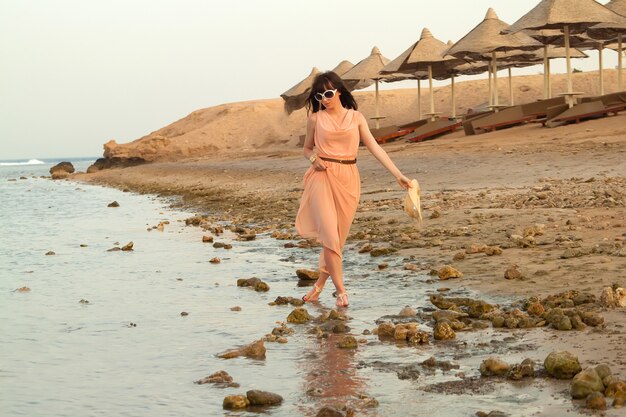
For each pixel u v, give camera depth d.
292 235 11.73
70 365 5.11
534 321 5.29
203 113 74.81
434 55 36.31
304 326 5.91
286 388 4.37
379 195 16.31
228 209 18.84
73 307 7.16
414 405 3.87
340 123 6.52
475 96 56.69
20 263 10.55
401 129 37.44
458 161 20.69
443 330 5.19
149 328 6.13
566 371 4.09
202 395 4.32
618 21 26.48
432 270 7.42
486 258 7.87
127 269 9.53
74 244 12.82
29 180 57.53
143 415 4.04
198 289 7.81
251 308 6.71
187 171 41.00
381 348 5.07
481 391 4.01
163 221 16.78
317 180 6.58
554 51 38.59
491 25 32.62
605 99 26.88
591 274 6.55
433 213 11.41
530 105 28.98
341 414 3.73
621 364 4.18
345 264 8.61
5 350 5.57
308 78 43.03
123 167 62.88
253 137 63.62
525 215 10.58
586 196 11.99
